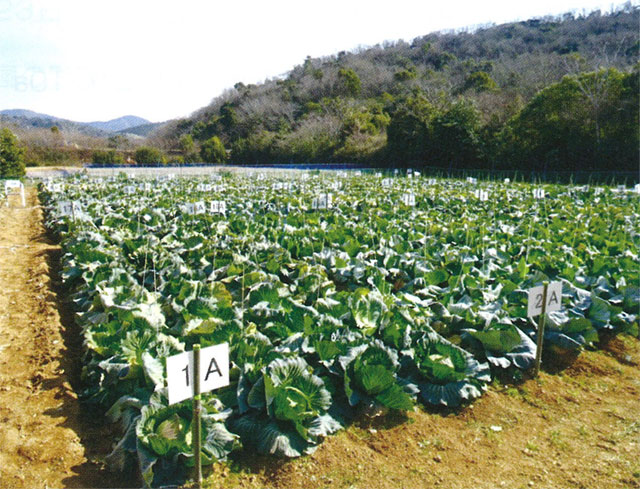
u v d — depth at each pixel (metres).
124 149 80.38
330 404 4.56
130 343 5.09
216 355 3.71
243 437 4.30
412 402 4.79
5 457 4.14
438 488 3.97
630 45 63.78
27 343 6.37
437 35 108.56
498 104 48.62
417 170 46.62
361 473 4.10
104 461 4.12
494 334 5.71
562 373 5.98
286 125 77.81
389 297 6.66
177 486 3.77
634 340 6.88
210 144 74.06
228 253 9.01
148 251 9.66
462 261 8.51
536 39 86.75
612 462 4.32
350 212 15.77
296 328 5.86
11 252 12.04
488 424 4.90
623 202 18.91
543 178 34.62
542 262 8.72
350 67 95.06
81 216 12.36
